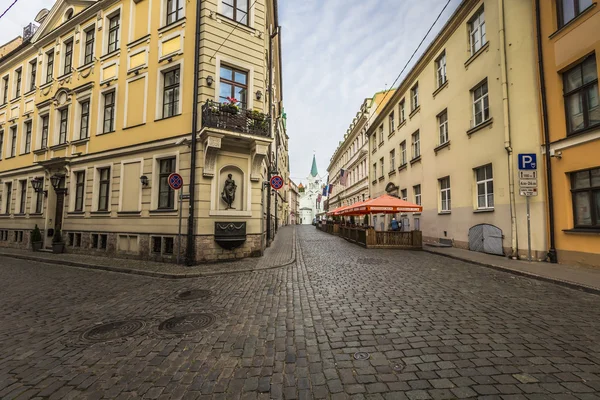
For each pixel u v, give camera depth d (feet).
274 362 10.36
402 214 64.34
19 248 55.01
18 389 9.14
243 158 36.40
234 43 37.11
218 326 14.05
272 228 67.72
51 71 54.60
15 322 15.40
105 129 43.65
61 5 51.24
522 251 30.83
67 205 46.65
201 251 32.78
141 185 38.11
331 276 24.99
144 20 40.55
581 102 26.53
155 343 12.34
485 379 8.91
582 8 26.50
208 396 8.45
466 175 40.42
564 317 14.29
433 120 50.16
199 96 34.50
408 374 9.29
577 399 7.87
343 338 12.17
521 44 31.81
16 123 59.67
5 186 61.05
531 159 28.78
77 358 11.18
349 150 125.29
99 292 21.68
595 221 25.21
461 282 21.88
